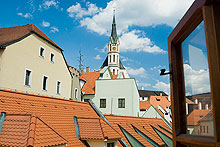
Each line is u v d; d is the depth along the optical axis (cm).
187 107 287
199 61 246
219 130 195
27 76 2538
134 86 3662
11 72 2253
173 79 323
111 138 1098
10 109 951
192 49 270
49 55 2975
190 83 277
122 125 1669
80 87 3872
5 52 2188
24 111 1014
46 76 2869
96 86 3862
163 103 6159
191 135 264
